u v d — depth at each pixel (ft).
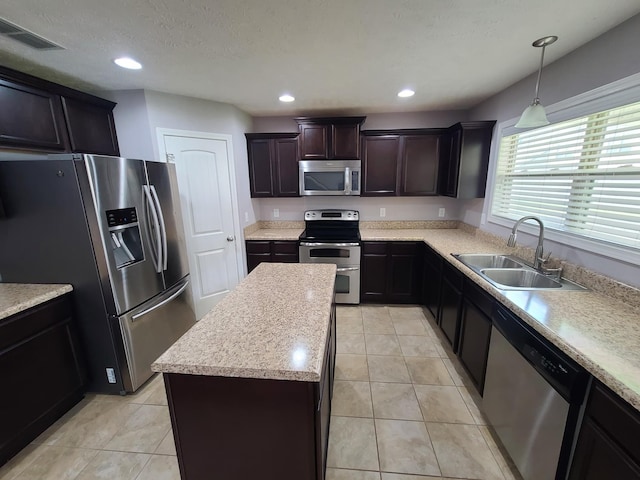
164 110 8.67
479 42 5.56
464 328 7.04
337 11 4.50
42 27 4.85
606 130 5.28
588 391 3.39
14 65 6.40
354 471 4.83
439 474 4.76
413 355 7.97
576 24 4.90
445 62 6.50
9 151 6.00
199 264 10.10
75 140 7.14
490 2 4.31
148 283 7.11
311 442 3.50
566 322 4.17
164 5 4.28
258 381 3.34
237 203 10.67
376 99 9.45
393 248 10.67
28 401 5.41
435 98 9.42
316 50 5.85
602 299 4.97
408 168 10.97
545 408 4.01
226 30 5.05
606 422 3.13
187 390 3.48
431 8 4.45
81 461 5.11
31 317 5.44
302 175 11.10
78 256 6.01
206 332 3.89
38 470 4.96
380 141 10.86
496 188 9.04
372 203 12.32
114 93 8.31
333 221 12.19
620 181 5.02
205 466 3.75
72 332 6.27
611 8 4.43
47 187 5.74
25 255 6.14
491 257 7.78
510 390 4.89
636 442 2.80
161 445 5.41
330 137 10.80
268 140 11.11
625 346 3.58
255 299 5.00
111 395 6.75
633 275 4.71
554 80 6.44
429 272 9.88
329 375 5.10
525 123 5.30
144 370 7.02
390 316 10.23
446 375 7.16
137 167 6.75
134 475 4.84
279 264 7.13
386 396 6.48
